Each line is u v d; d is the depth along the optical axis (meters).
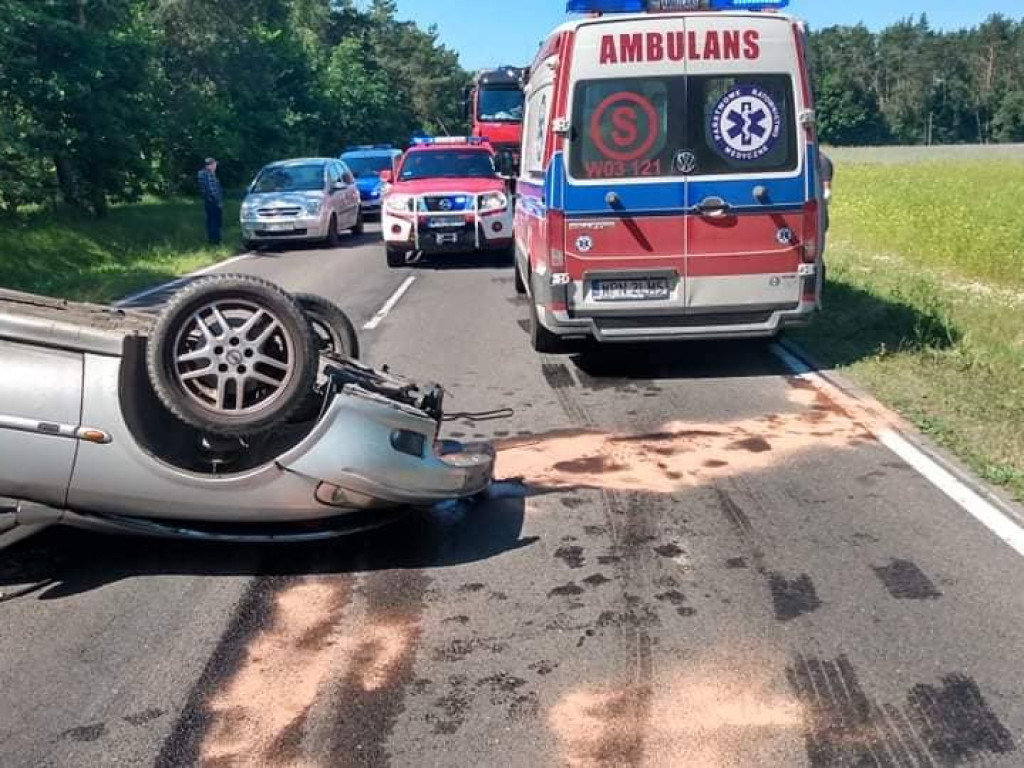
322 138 52.94
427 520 5.70
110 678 4.06
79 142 20.95
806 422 7.49
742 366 9.41
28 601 4.75
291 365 4.77
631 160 8.54
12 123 18.86
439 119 98.62
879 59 148.75
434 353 10.30
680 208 8.58
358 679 4.04
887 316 11.01
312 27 77.69
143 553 5.27
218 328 4.75
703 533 5.45
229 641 4.36
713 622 4.45
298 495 4.95
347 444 4.96
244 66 39.38
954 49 143.88
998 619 4.39
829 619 4.45
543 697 3.88
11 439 4.64
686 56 8.42
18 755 3.56
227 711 3.82
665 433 7.33
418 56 99.44
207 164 21.94
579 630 4.40
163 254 20.22
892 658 4.10
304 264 18.67
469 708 3.81
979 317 11.02
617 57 8.41
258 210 21.19
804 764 3.44
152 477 4.79
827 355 9.73
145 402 4.87
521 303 13.45
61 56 20.41
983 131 143.12
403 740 3.62
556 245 8.66
